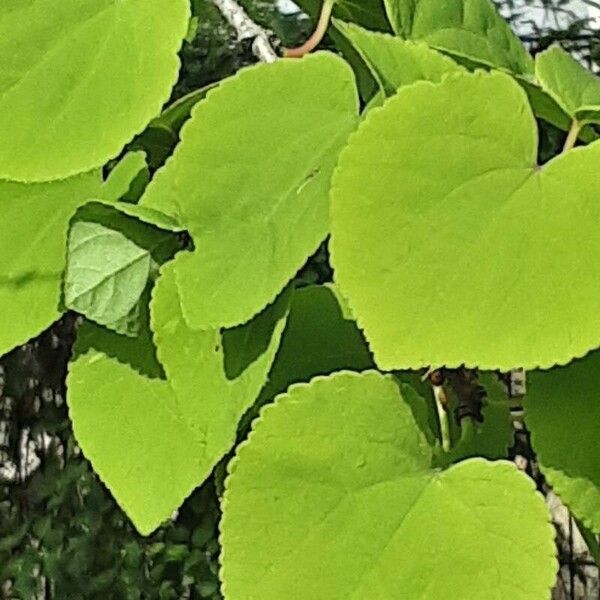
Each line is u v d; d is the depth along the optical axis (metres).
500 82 0.31
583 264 0.30
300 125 0.34
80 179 0.37
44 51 0.34
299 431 0.33
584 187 0.31
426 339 0.30
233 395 0.33
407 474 0.33
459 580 0.32
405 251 0.30
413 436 0.33
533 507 0.32
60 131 0.33
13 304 0.36
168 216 0.34
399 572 0.32
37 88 0.33
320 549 0.32
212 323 0.32
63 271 0.36
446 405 0.35
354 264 0.30
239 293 0.32
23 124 0.33
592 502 0.33
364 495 0.33
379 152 0.31
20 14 0.34
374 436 0.33
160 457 0.34
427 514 0.32
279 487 0.32
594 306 0.30
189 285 0.33
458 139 0.31
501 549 0.32
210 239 0.33
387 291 0.30
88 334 0.36
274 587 0.32
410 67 0.35
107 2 0.34
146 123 0.33
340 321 0.36
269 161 0.33
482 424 0.36
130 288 0.34
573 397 0.34
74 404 0.35
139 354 0.35
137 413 0.35
